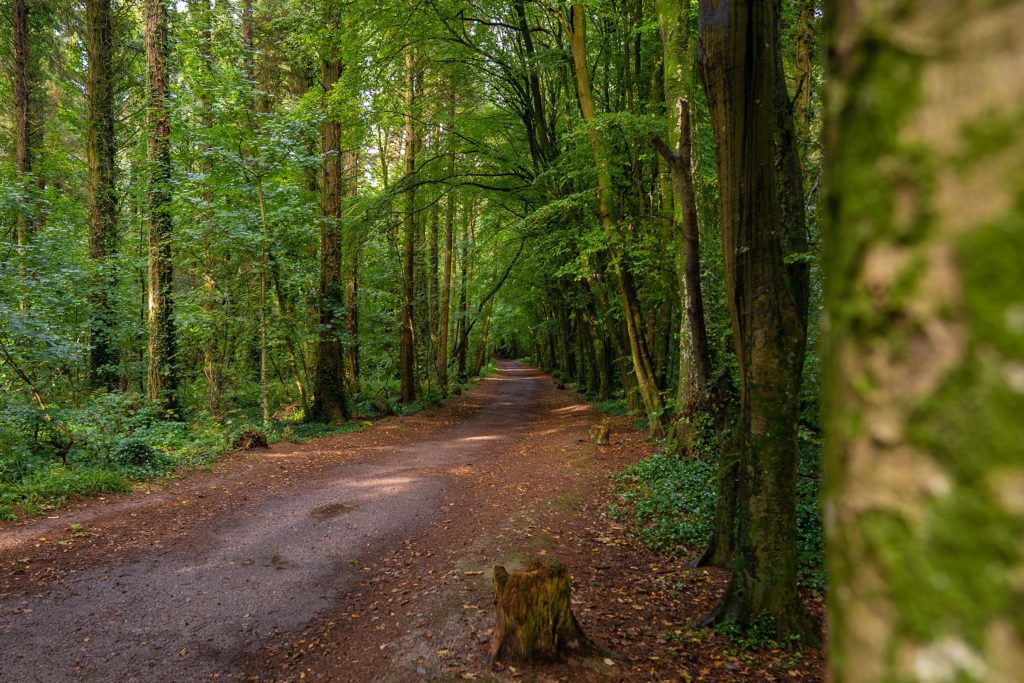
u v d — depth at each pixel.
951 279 0.35
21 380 9.84
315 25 15.41
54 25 17.66
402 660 4.64
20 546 6.35
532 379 41.22
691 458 9.91
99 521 7.32
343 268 21.70
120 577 6.07
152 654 4.79
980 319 0.33
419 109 18.16
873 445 0.41
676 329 16.03
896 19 0.40
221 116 12.70
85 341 13.23
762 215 4.46
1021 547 0.30
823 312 0.50
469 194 19.12
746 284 4.61
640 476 9.44
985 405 0.32
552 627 4.51
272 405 20.31
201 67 12.84
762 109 4.29
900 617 0.38
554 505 8.57
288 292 15.38
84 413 9.64
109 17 14.52
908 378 0.38
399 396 24.69
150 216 13.16
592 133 11.98
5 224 11.50
